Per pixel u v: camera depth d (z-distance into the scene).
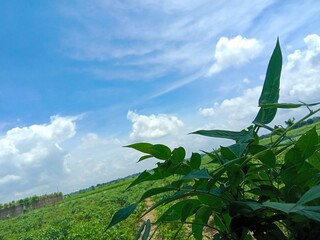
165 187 1.06
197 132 1.13
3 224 44.47
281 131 1.05
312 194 0.79
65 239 16.75
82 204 40.28
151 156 1.16
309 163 1.13
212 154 1.18
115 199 31.67
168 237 7.84
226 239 1.10
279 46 1.13
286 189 1.06
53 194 86.06
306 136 1.03
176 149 1.10
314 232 0.95
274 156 1.04
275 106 0.95
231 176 1.05
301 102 0.93
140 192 31.02
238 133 1.14
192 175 0.99
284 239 0.98
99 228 13.62
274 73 1.12
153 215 13.77
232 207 1.00
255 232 1.00
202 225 1.21
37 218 39.28
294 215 0.97
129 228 12.72
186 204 1.17
